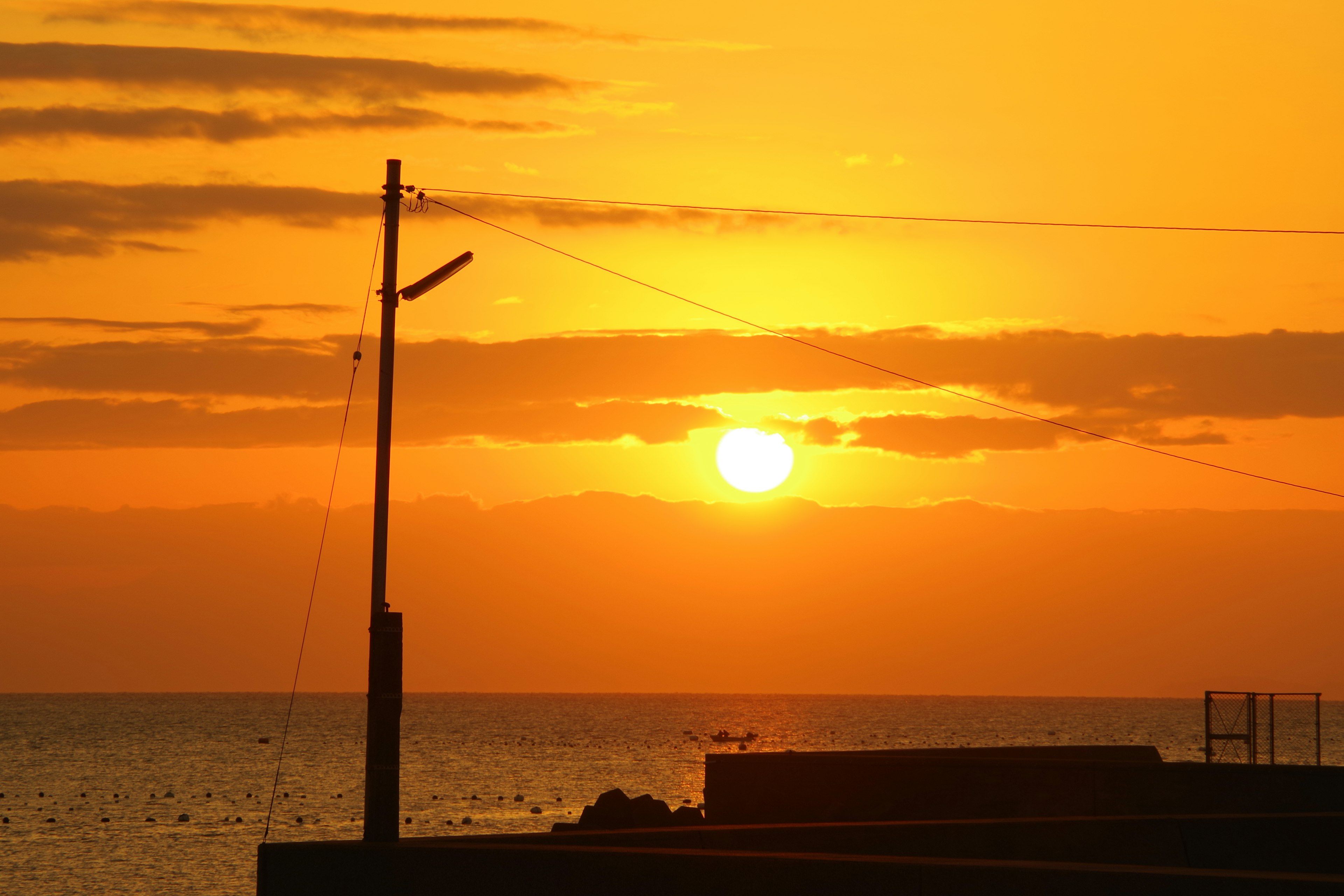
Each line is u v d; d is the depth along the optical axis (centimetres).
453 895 4116
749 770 7288
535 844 4519
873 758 6981
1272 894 3189
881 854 4531
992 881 3466
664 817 10250
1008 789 6662
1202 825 4728
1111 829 4684
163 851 19338
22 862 18150
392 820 4953
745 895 3734
